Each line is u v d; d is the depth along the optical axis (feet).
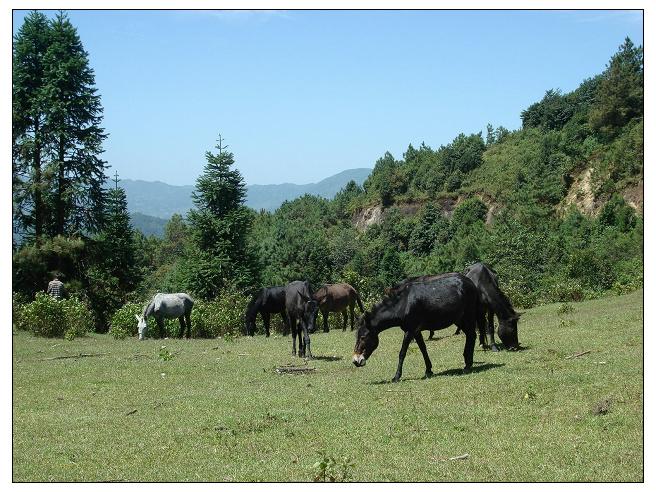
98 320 128.26
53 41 129.70
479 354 49.14
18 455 29.66
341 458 26.68
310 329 55.98
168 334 88.53
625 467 23.91
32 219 129.08
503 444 27.04
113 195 155.84
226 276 157.89
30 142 124.47
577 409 31.12
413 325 41.60
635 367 38.50
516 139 423.23
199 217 163.63
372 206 455.63
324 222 479.41
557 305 90.63
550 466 24.39
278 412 34.83
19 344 74.33
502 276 169.27
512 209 314.76
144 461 28.17
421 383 39.63
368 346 42.91
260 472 25.80
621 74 321.93
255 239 337.72
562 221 269.85
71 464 28.09
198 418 35.06
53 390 44.60
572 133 340.80
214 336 90.58
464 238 297.53
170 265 340.80
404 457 26.32
